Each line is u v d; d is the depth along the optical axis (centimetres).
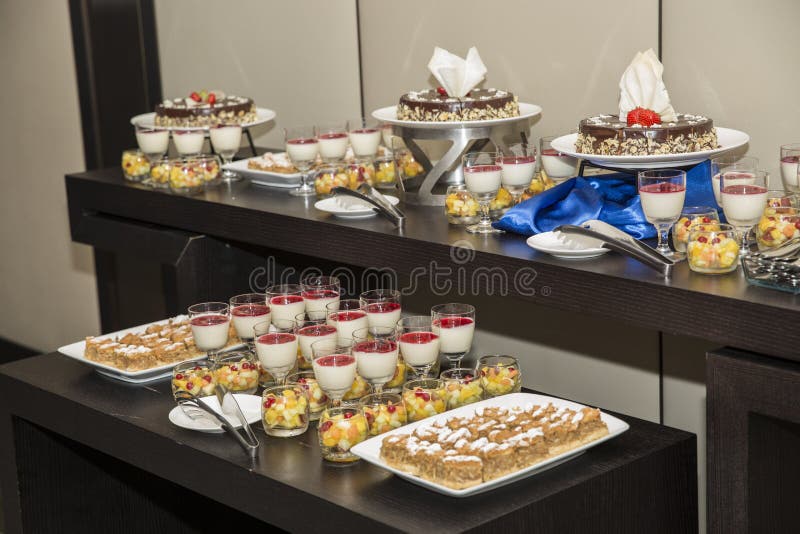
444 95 249
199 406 196
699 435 248
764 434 174
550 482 169
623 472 175
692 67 234
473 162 222
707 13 229
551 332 276
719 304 171
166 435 196
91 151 402
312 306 230
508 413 181
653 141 206
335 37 310
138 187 283
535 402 192
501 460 165
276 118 336
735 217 189
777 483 180
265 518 179
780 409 166
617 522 176
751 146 229
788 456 181
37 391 223
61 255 438
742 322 168
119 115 394
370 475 176
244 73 343
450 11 277
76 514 245
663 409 255
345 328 217
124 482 253
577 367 272
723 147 210
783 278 171
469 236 217
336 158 269
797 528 187
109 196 290
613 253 200
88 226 300
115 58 387
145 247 282
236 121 295
